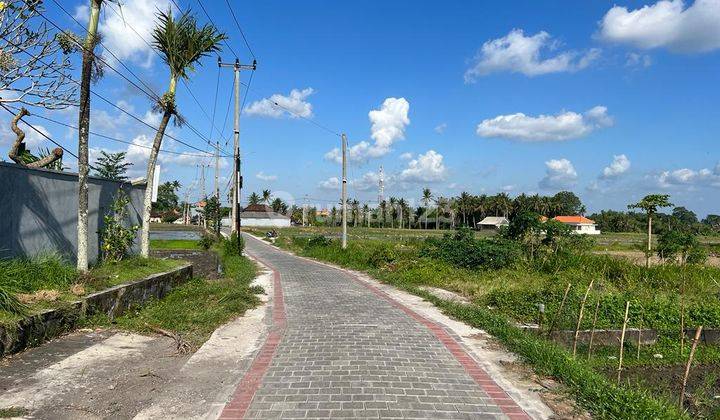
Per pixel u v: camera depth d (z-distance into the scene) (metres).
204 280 15.84
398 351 7.50
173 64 16.08
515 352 7.53
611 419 4.97
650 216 19.48
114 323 8.73
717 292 14.66
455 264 19.34
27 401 5.08
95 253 12.70
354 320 10.01
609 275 17.33
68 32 9.23
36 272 8.61
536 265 18.88
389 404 5.27
